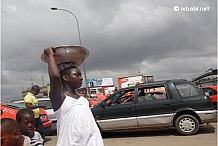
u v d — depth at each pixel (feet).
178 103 29.12
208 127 33.04
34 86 24.76
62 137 7.83
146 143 26.81
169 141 26.76
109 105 31.19
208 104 28.71
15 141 6.82
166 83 30.27
